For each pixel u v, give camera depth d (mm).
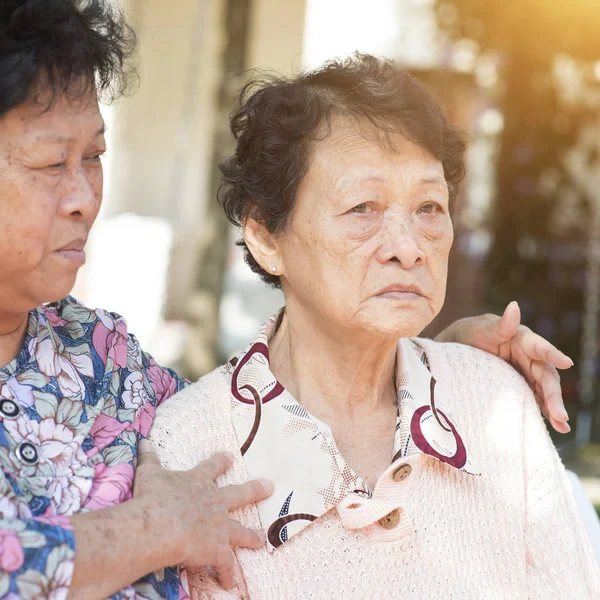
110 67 1462
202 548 1382
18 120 1268
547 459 1735
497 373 1806
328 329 1616
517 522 1672
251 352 1662
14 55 1242
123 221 7332
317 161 1550
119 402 1538
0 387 1370
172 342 7020
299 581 1520
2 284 1320
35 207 1285
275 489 1557
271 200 1606
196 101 7410
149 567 1302
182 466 1542
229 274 7383
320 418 1672
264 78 1746
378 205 1535
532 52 6867
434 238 1554
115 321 1634
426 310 1546
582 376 6645
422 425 1622
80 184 1336
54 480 1340
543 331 7012
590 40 6766
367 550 1539
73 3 1335
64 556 1184
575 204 7105
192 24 7320
